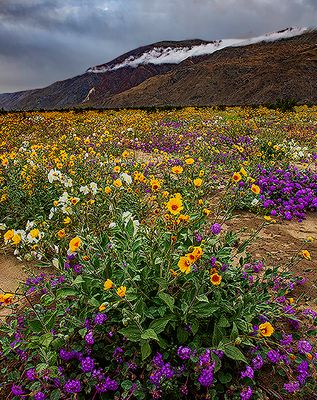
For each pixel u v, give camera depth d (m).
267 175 7.22
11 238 3.00
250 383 2.51
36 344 2.53
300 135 13.70
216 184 6.43
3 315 3.38
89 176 5.85
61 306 2.89
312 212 6.05
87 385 2.42
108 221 4.27
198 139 11.12
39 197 5.30
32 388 2.41
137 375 2.55
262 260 4.19
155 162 8.16
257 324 2.89
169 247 2.79
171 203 2.62
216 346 2.45
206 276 2.70
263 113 24.12
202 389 2.49
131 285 2.71
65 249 3.88
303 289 3.71
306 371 2.57
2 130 17.34
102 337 2.67
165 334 2.66
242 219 5.54
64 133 14.83
